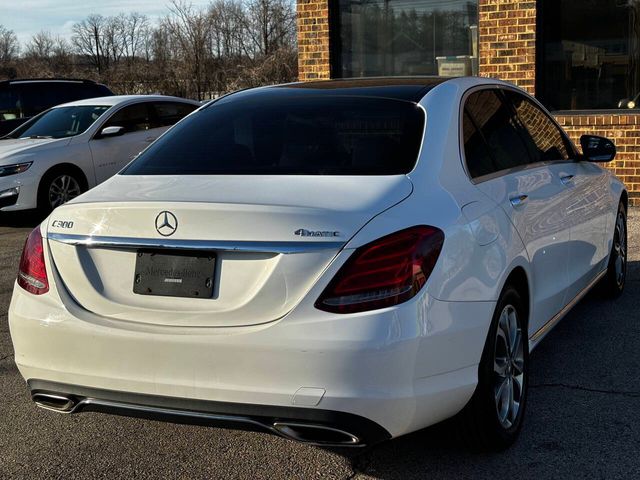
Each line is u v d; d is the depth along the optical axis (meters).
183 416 2.95
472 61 10.77
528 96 4.75
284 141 3.52
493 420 3.33
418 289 2.85
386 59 11.24
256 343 2.80
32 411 4.12
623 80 9.94
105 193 3.30
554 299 4.31
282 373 2.79
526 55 10.07
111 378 3.03
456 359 3.03
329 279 2.78
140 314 3.00
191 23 32.00
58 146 10.20
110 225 3.07
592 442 3.55
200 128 3.83
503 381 3.50
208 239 2.90
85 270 3.12
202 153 3.58
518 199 3.77
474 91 4.02
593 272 5.21
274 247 2.82
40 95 13.96
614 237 5.75
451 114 3.64
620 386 4.20
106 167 10.66
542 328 4.18
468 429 3.32
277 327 2.79
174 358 2.92
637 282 6.40
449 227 3.06
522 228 3.73
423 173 3.24
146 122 11.37
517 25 10.05
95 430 3.87
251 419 2.87
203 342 2.86
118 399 3.04
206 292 2.93
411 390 2.85
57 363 3.13
